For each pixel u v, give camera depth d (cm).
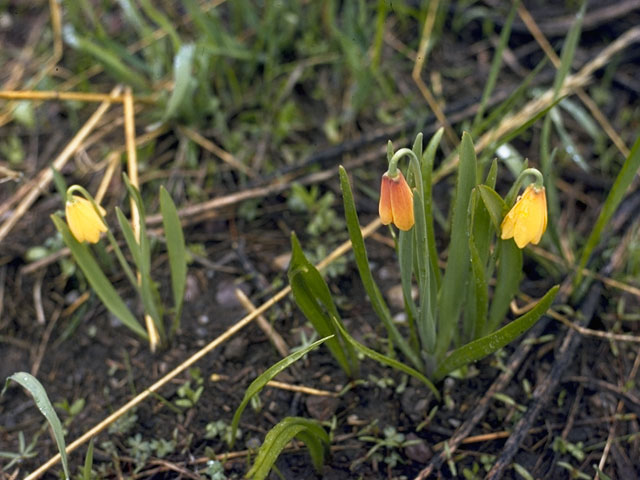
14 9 61
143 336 43
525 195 34
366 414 42
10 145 53
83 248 40
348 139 52
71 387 44
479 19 58
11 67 57
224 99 54
